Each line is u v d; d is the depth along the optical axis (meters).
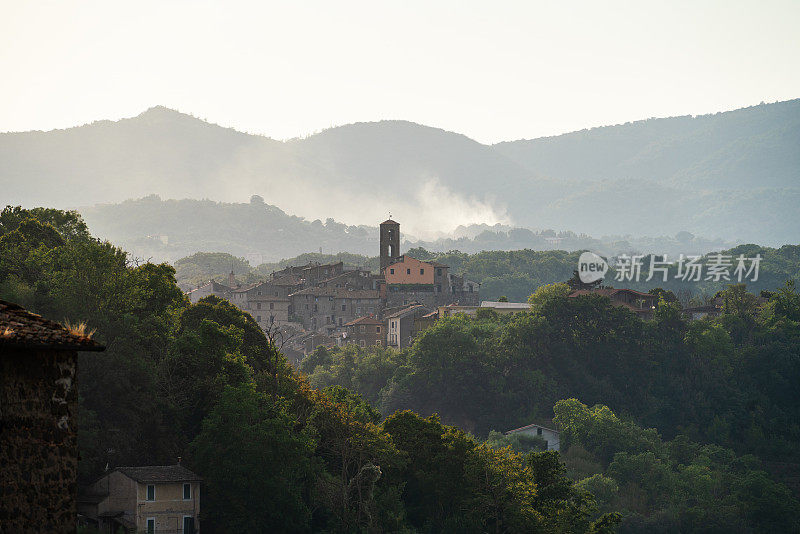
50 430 31.16
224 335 195.50
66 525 31.33
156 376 180.62
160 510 156.38
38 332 30.86
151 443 174.62
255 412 173.25
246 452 167.12
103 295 185.12
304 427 194.12
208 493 164.75
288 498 170.75
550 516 199.75
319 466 188.38
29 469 30.78
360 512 183.25
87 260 185.25
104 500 153.50
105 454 163.38
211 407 183.00
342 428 194.88
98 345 31.62
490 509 197.12
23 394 30.72
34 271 197.75
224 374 189.50
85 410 160.88
